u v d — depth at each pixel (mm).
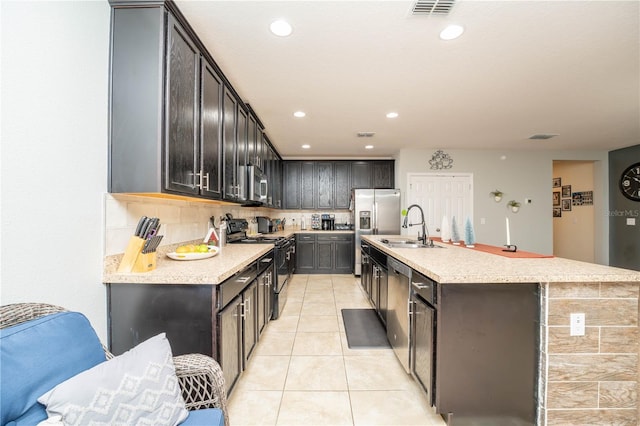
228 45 1887
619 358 1409
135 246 1488
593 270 1500
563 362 1405
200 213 2590
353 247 5223
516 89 2582
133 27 1425
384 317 2604
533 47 1922
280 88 2547
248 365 2072
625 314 1405
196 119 1745
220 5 1515
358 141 4477
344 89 2580
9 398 687
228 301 1600
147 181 1403
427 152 5066
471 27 1713
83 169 1297
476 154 5094
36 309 905
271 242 3180
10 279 1004
